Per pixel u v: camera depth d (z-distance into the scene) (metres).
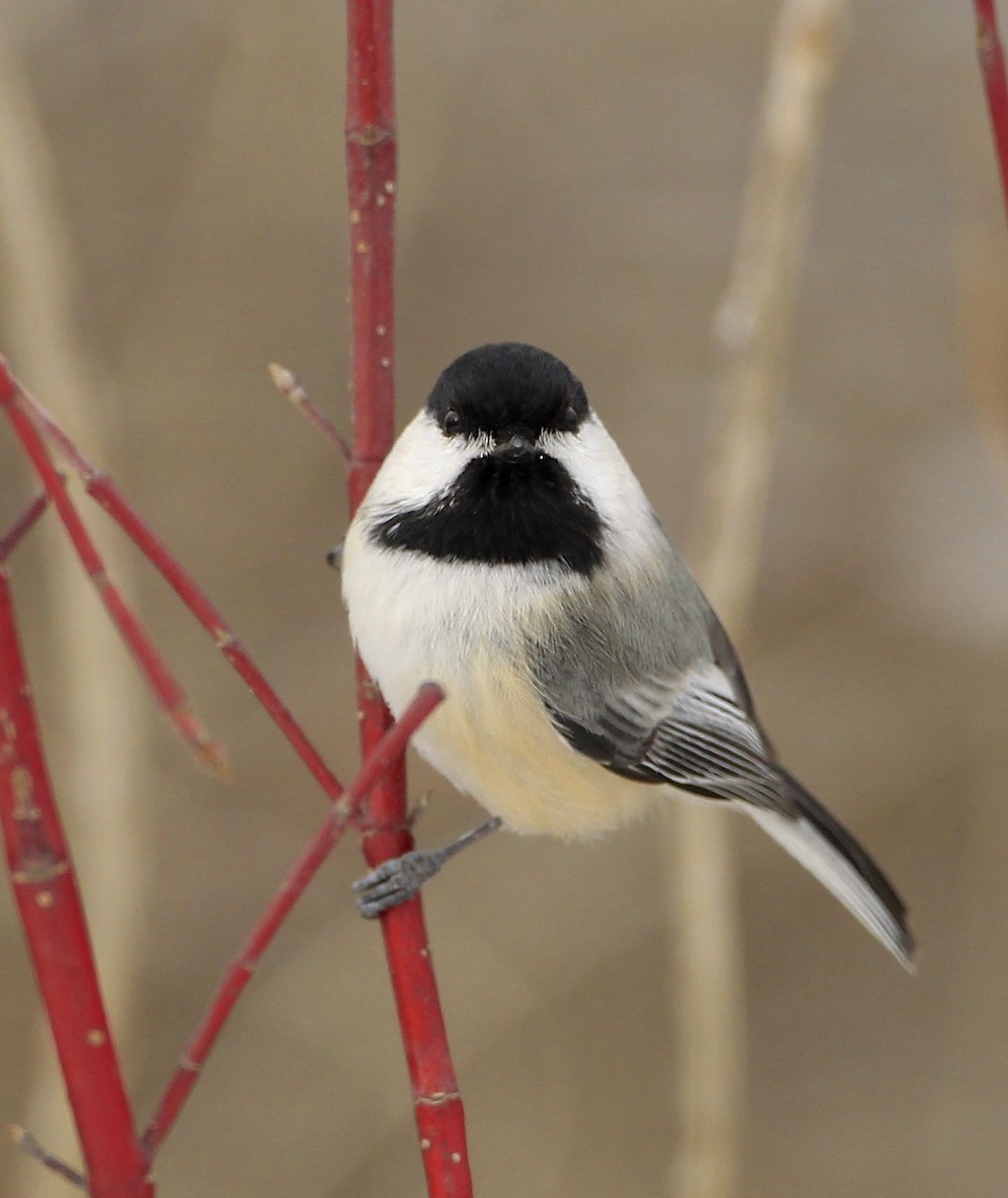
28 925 3.12
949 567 10.75
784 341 7.43
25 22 11.74
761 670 11.40
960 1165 10.73
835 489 11.37
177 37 12.09
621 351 11.92
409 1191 10.38
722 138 12.52
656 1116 10.70
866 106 12.90
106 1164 3.10
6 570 3.10
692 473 11.09
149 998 10.86
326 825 3.14
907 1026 11.44
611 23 12.55
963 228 6.49
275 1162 10.41
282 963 11.05
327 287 12.02
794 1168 10.84
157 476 11.81
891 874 11.58
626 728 6.27
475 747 6.05
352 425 4.89
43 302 8.18
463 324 12.15
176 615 11.66
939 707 11.50
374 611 5.74
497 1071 10.77
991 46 3.78
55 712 10.92
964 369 11.45
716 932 7.61
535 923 11.18
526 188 12.43
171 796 11.26
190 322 11.91
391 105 4.75
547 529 5.89
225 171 11.75
